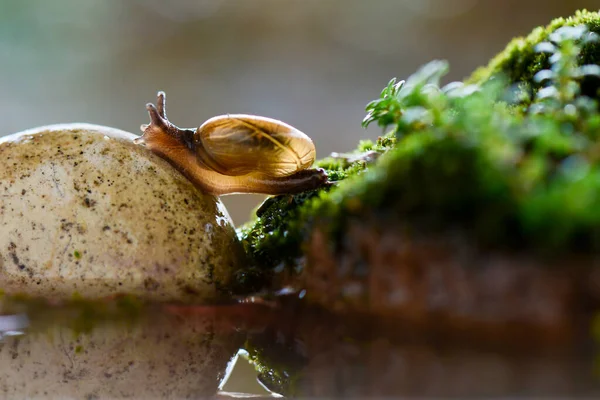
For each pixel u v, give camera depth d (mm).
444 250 148
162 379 154
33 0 438
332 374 150
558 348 144
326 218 158
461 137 148
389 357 150
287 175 173
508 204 145
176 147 171
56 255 166
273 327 161
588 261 144
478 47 435
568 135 153
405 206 150
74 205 167
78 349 160
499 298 146
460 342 147
